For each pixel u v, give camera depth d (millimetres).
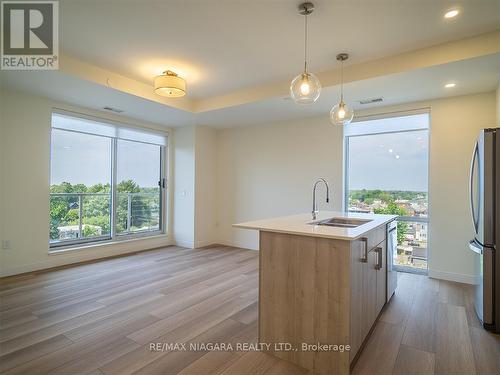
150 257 4820
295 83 2312
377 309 2521
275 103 4164
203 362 1954
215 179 6066
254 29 2619
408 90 3561
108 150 4961
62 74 3176
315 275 1912
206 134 5855
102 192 4879
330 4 2250
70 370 1839
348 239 1754
